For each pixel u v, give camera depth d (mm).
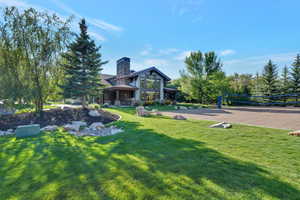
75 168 2684
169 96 28406
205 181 2248
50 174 2477
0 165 2826
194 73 23812
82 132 5578
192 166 2740
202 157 3152
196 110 15242
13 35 7414
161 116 9977
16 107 7574
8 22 7379
